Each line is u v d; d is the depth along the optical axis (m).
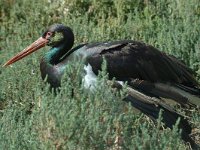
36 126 9.95
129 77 11.95
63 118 9.34
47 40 12.80
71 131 9.29
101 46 12.19
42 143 9.53
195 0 14.84
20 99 12.54
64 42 12.64
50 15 15.45
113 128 9.56
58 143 9.38
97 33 14.17
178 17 14.74
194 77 12.42
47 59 12.60
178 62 12.27
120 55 12.00
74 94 10.05
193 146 10.88
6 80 12.70
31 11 15.55
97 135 9.30
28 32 14.95
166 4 15.29
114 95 10.46
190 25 13.86
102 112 9.68
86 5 15.55
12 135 10.03
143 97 11.38
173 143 9.52
